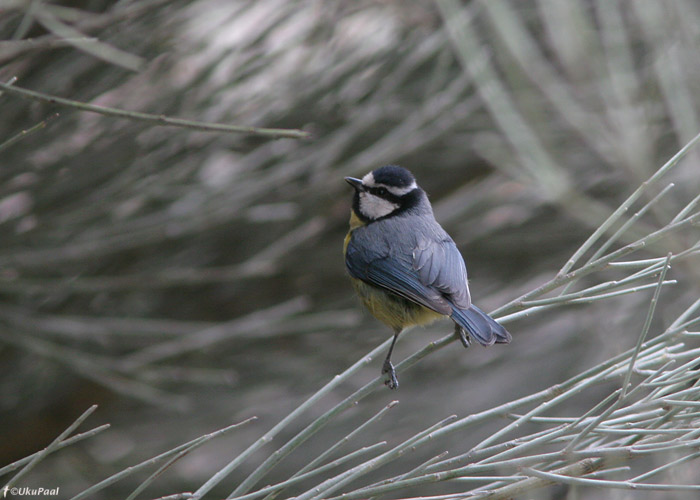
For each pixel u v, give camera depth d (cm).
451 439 864
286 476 856
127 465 848
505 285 865
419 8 799
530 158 662
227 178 743
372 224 790
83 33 636
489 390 885
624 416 451
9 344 779
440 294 717
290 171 744
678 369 443
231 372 798
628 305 852
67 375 820
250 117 735
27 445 854
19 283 704
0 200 688
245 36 720
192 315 823
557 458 421
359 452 432
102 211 706
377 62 772
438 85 765
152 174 714
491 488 454
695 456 409
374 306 763
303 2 744
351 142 793
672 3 632
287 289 836
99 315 791
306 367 837
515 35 674
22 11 559
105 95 679
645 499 556
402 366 571
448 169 855
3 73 626
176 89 695
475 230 843
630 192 754
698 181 685
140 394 754
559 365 870
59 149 673
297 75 746
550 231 831
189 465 873
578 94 686
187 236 779
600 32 708
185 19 673
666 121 713
